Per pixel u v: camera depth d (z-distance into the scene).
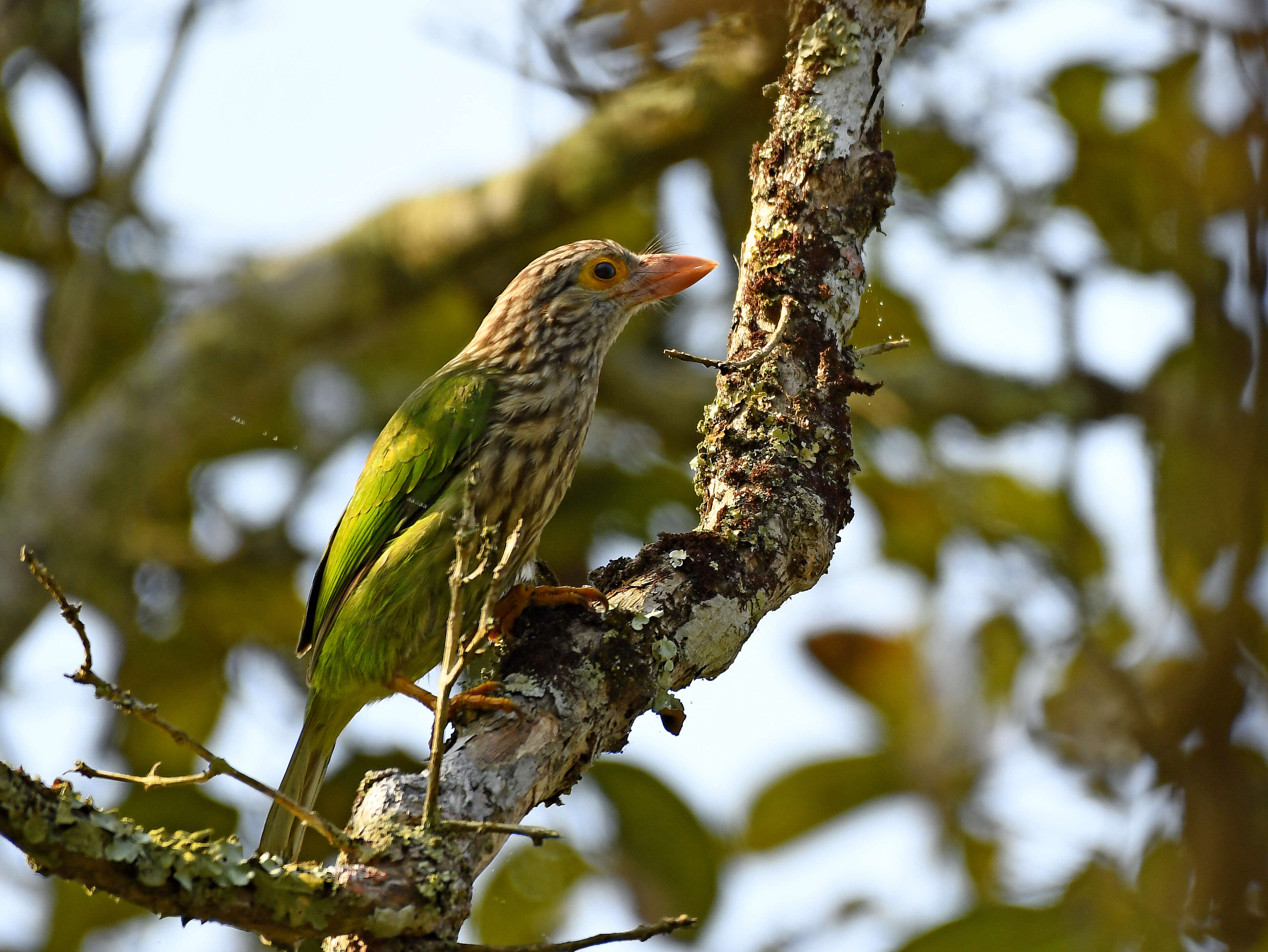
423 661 8.57
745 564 6.44
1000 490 14.16
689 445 14.89
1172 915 7.24
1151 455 11.95
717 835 11.05
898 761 11.56
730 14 9.80
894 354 14.56
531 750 5.68
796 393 6.79
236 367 13.84
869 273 14.30
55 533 13.29
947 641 12.29
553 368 9.37
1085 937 7.23
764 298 6.91
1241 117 8.22
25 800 4.37
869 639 12.12
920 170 13.13
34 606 13.27
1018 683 11.94
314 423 15.41
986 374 14.27
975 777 11.28
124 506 13.57
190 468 15.01
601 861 11.03
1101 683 10.60
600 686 5.96
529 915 11.05
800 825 11.58
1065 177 12.91
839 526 6.74
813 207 6.90
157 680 13.47
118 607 13.62
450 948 4.81
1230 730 7.53
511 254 13.72
